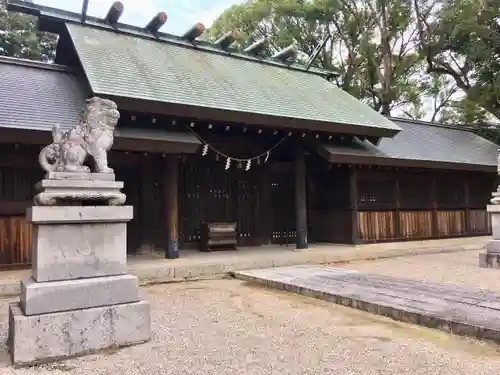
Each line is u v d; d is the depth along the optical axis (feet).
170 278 30.83
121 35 43.55
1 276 28.37
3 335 17.17
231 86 40.91
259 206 47.55
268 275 30.32
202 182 44.50
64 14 40.96
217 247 42.14
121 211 15.92
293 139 44.24
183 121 35.42
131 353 14.78
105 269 15.66
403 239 50.57
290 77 51.98
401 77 90.22
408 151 50.72
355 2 77.66
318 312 20.68
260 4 83.05
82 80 39.04
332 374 12.75
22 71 37.29
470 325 15.99
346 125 41.42
